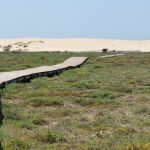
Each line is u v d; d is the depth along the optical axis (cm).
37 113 1978
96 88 2962
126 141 1453
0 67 5097
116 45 18275
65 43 18562
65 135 1551
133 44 18838
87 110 2083
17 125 1678
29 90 2719
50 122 1802
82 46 17850
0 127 1636
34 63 5962
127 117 1903
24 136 1500
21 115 1877
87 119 1856
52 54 8369
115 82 3312
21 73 3491
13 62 5931
